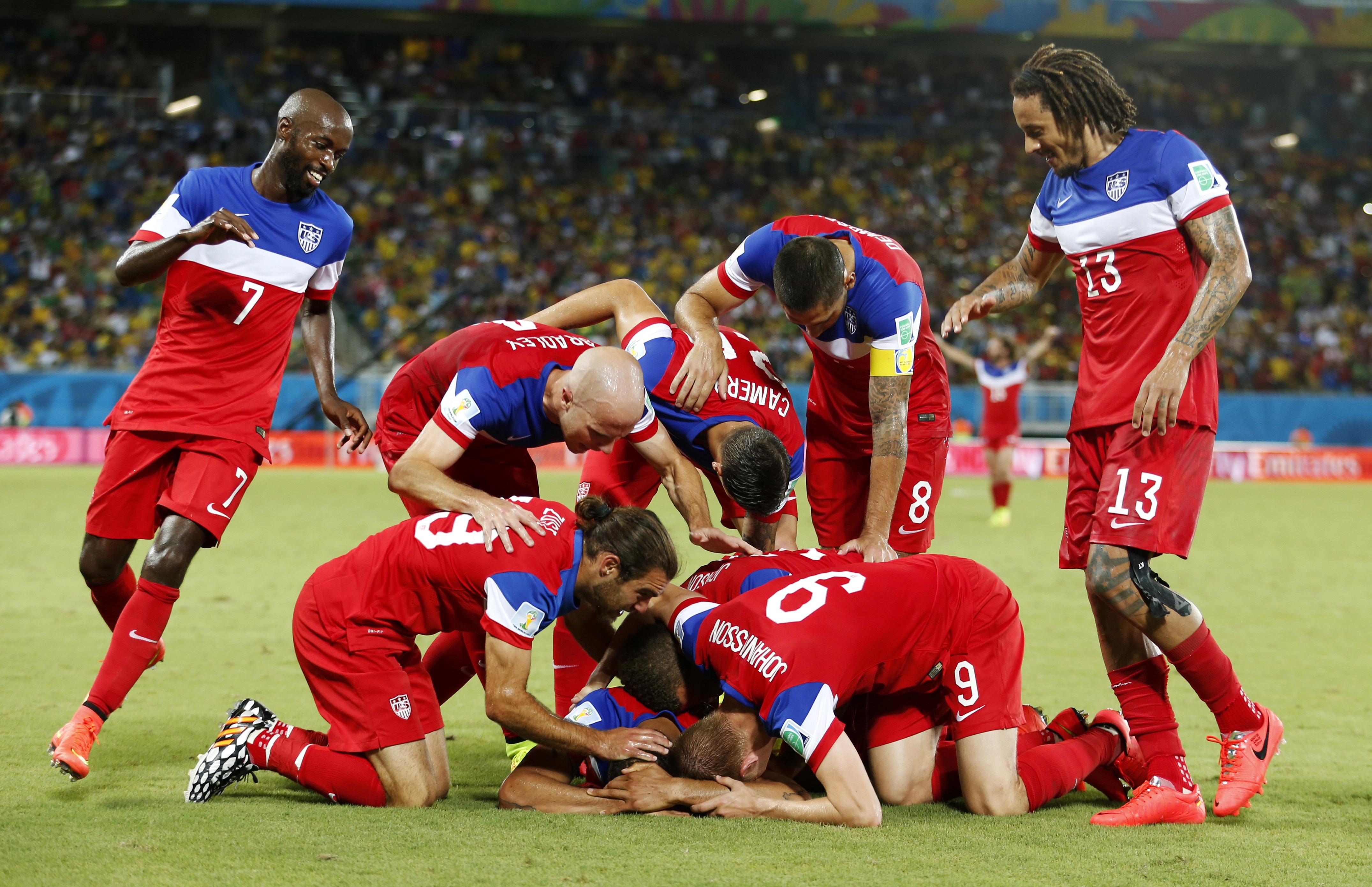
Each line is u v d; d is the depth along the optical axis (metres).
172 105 110.94
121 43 112.00
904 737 13.96
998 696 13.46
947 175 120.44
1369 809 13.67
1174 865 11.45
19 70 108.50
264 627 25.50
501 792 13.63
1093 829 12.75
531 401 14.84
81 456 81.12
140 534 16.22
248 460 16.33
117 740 16.38
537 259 104.62
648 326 16.69
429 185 108.94
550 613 13.02
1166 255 14.01
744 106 125.25
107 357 87.62
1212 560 40.97
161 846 11.70
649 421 15.38
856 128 125.31
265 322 16.52
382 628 13.54
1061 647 24.08
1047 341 50.34
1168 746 13.65
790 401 17.14
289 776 13.73
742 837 12.17
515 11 105.94
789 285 15.61
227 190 16.42
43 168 100.94
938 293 106.69
